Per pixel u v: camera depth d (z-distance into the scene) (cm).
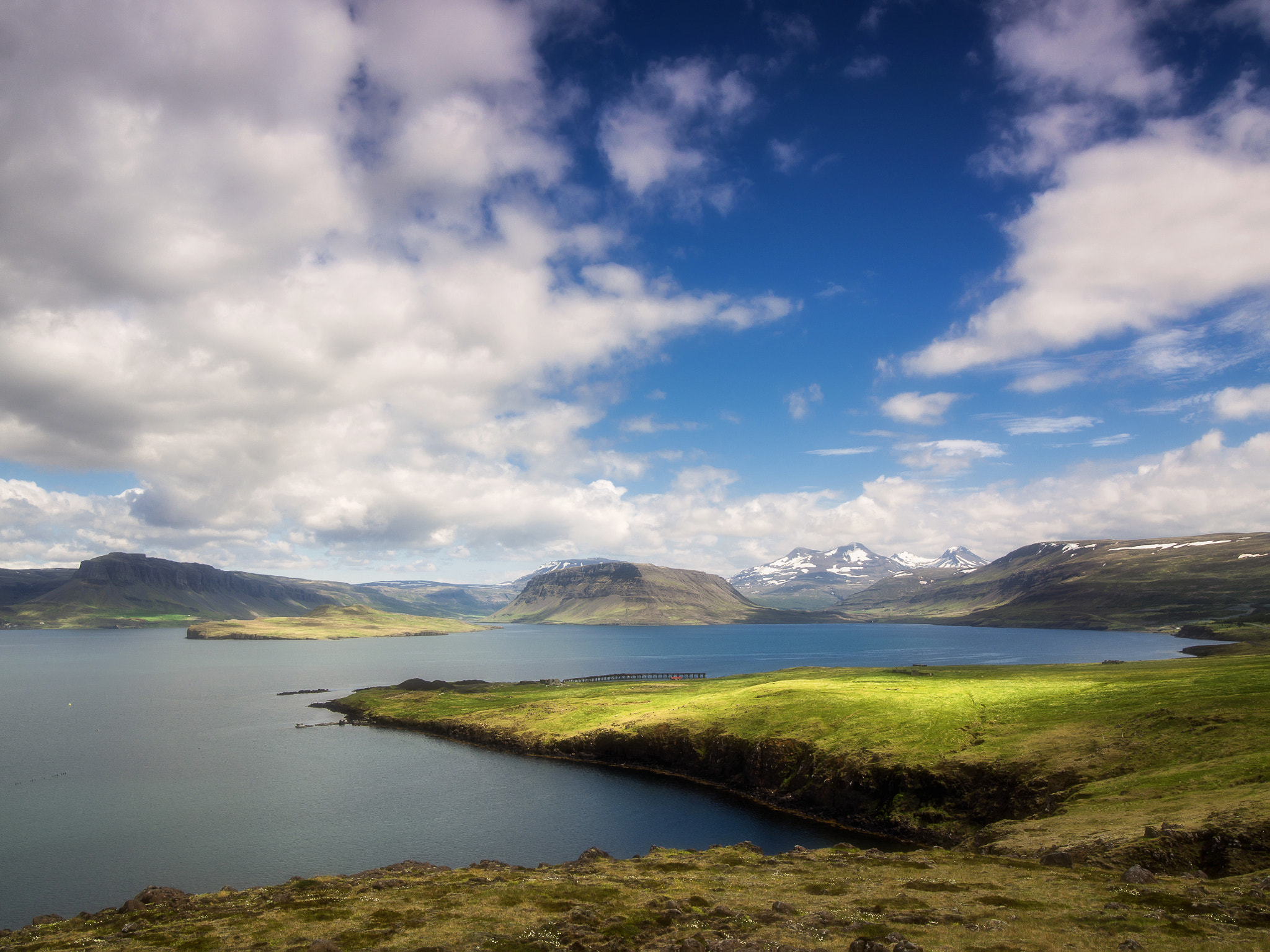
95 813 10000
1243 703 7925
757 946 3192
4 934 4272
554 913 3984
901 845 7994
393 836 8944
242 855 8356
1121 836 5088
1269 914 3247
